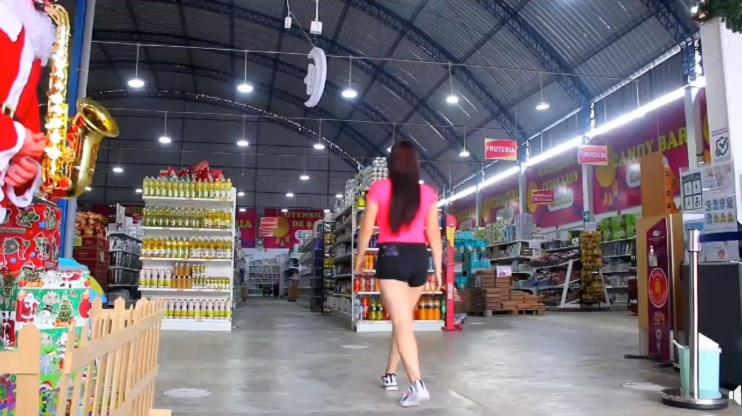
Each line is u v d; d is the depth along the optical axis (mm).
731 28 3682
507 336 7473
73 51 7020
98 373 1329
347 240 10398
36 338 978
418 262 3150
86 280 1599
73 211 6219
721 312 3812
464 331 8297
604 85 15938
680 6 12141
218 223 8133
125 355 1640
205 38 23156
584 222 16797
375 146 29234
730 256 3877
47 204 1895
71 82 6992
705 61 4262
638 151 14914
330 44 21062
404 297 3176
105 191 29172
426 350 5883
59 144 1808
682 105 13164
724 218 3945
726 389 3715
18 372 969
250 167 30672
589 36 14742
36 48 1535
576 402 3277
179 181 8211
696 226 4762
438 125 22797
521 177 21000
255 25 21062
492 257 17781
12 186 1437
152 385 2273
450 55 18531
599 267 14742
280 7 19281
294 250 25672
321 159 31266
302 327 8812
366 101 24828
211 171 8586
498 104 19625
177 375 4086
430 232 3273
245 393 3447
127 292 12906
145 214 8078
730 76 4082
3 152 1302
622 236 14828
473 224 25812
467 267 14164
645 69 14414
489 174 24078
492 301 12594
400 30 18344
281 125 30781
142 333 1935
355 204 8688
